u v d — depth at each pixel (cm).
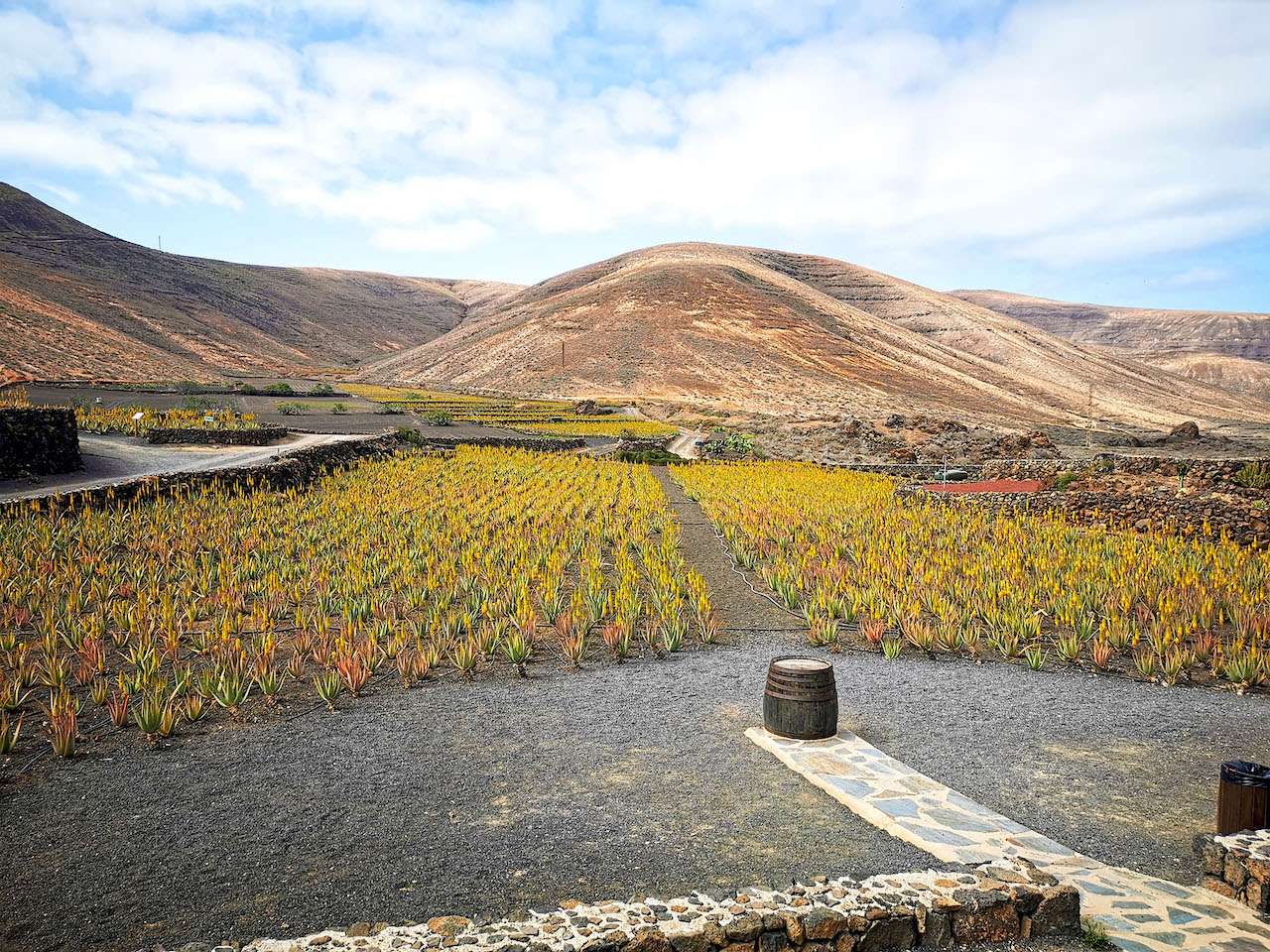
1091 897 551
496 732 890
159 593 1343
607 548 2125
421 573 1630
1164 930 512
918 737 891
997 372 18375
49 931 512
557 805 699
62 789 730
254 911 533
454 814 682
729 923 468
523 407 9394
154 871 589
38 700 958
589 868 588
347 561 1622
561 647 1265
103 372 9650
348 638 1161
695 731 896
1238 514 2273
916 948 490
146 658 996
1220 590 1531
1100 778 785
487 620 1327
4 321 10125
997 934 499
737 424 8719
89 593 1322
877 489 3347
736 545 2094
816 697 846
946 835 626
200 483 2369
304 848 623
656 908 489
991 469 4416
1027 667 1201
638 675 1120
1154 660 1156
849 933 479
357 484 2862
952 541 2089
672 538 2159
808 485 3491
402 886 565
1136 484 3375
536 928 464
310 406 7569
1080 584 1584
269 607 1314
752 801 705
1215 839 586
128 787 736
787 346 15512
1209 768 820
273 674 975
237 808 694
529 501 2694
